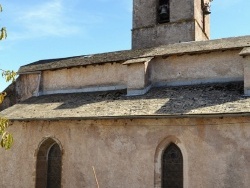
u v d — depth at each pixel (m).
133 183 13.45
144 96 15.39
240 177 11.59
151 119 13.44
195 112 12.27
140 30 23.28
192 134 12.62
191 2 21.88
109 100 15.95
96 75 18.61
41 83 20.56
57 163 16.03
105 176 14.09
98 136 14.59
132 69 16.42
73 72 19.48
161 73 16.72
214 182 11.98
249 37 16.64
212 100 13.20
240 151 11.72
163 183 13.20
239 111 11.52
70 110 15.62
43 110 16.64
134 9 23.78
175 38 22.00
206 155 12.25
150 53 17.31
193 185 12.30
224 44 15.97
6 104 21.50
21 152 16.58
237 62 15.21
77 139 15.12
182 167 12.94
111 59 18.19
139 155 13.49
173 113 12.62
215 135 12.20
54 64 20.59
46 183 16.14
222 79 15.39
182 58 16.45
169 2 22.69
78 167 14.86
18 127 16.89
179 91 15.09
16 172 16.55
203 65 15.94
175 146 13.23
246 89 13.30
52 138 15.83
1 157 17.17
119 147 13.98
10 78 7.45
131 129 13.84
